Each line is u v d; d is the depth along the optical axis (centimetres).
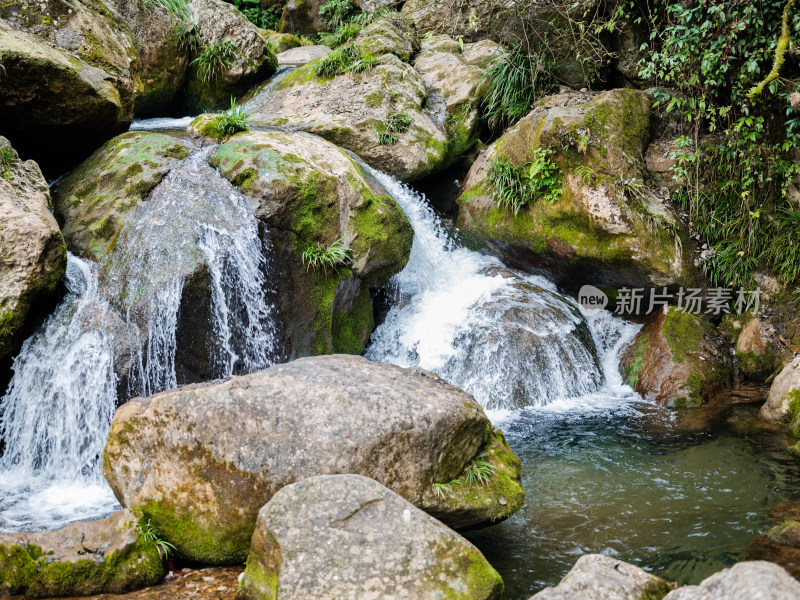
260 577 349
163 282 595
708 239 790
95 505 506
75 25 730
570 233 792
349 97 918
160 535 407
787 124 734
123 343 571
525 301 793
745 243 776
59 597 369
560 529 457
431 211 885
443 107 968
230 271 624
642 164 809
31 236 546
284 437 393
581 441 616
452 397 443
